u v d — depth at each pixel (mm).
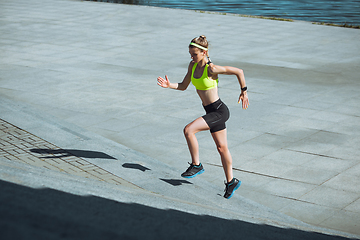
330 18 30094
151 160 7281
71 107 10297
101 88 11883
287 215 5777
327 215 5996
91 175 6176
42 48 16531
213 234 3164
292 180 6961
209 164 7527
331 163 7555
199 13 26531
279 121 9609
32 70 13492
